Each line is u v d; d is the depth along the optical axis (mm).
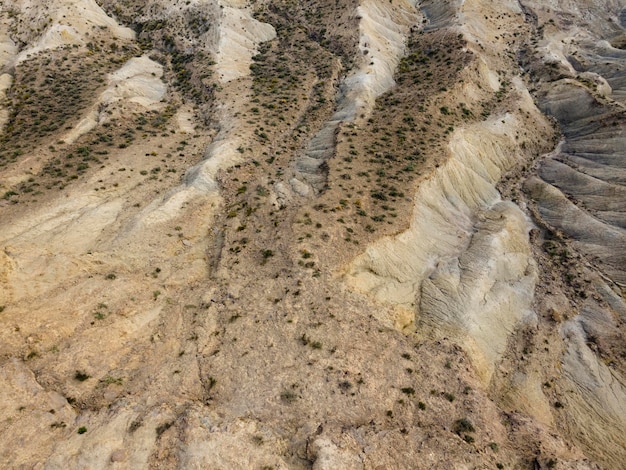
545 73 69812
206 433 24219
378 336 31859
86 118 53000
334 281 34719
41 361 27219
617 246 44875
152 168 47125
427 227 43125
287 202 42938
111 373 27969
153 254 37406
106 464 22547
